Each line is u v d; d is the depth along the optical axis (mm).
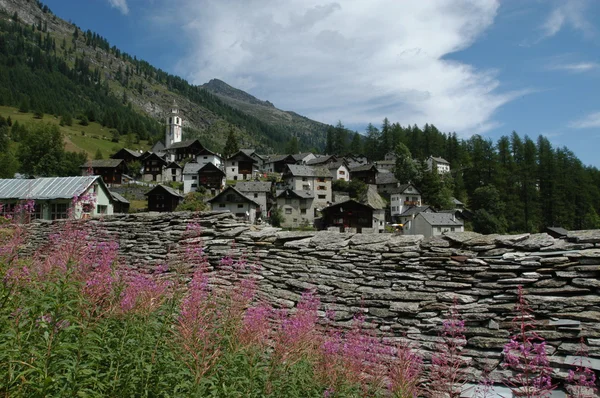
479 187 85125
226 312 5000
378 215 67250
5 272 4012
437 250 6887
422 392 5379
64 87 198375
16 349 3314
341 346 5395
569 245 5996
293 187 70938
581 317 5426
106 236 11086
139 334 4219
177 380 3906
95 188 22297
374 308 6945
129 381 3754
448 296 6445
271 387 4172
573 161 90312
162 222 10672
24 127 104125
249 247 8953
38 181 21234
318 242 8141
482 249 6598
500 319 5926
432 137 124312
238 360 4160
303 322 5086
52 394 3217
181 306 4559
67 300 3785
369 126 139625
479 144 101375
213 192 71188
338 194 79500
